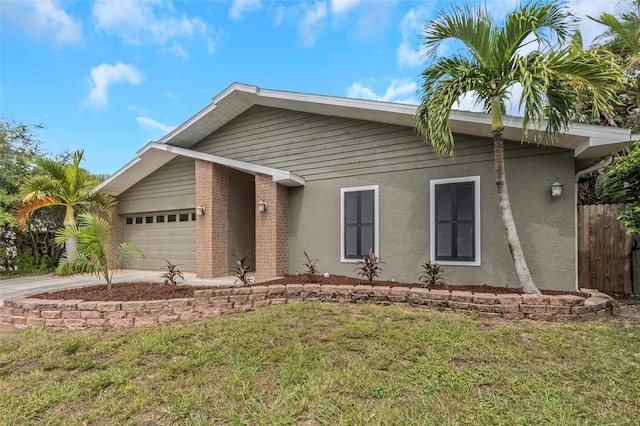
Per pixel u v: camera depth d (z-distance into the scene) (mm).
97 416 2627
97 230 6059
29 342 4188
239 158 9664
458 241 6641
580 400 2746
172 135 9844
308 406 2697
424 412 2602
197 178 9234
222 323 4672
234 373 3250
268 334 4211
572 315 4664
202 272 8938
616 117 8719
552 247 5859
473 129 6281
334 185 8102
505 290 5625
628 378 3090
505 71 4941
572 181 5773
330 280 6879
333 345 3852
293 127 8758
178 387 3029
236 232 9883
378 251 7449
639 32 8156
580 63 4453
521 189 6109
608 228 6977
